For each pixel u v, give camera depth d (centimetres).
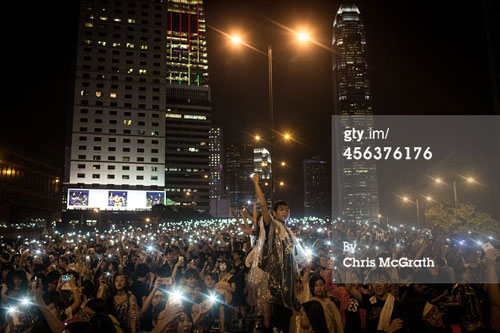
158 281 822
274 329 764
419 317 616
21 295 953
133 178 13375
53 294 753
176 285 965
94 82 13562
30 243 2588
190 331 675
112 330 492
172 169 18512
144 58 14038
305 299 816
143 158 13550
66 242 2516
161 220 10812
